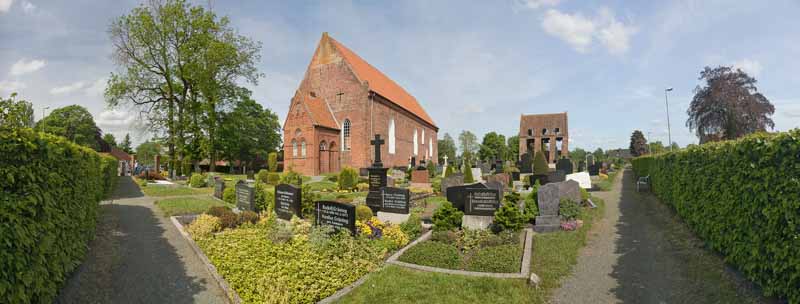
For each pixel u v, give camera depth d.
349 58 41.75
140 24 30.02
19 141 4.21
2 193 3.89
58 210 4.95
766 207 4.82
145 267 6.61
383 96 40.88
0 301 3.57
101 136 61.34
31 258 4.06
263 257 6.48
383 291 5.47
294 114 36.28
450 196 10.75
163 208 12.32
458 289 5.57
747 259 5.28
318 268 5.98
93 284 5.66
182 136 32.66
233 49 32.91
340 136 39.38
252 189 11.28
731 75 33.94
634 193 17.89
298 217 9.23
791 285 4.37
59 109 54.81
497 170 30.66
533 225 10.16
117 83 30.62
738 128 33.66
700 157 8.09
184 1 31.52
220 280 5.87
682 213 9.70
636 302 5.41
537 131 66.44
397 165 45.19
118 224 9.88
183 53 31.09
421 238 8.68
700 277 5.95
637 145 83.81
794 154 4.51
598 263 7.20
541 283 6.08
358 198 16.72
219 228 8.83
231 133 40.47
